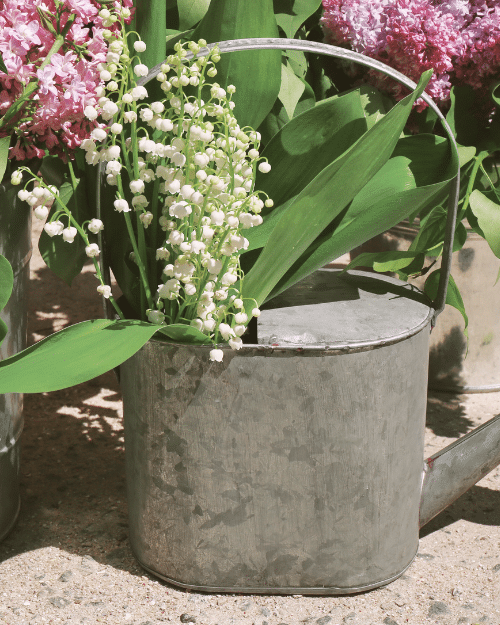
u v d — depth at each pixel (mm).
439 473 1245
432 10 1388
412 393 1117
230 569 1163
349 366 1043
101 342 964
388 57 1440
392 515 1158
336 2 1444
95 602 1173
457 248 1467
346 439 1080
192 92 1146
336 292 1231
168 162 1121
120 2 1027
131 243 1143
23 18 951
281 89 1358
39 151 1042
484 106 1550
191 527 1143
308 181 1155
